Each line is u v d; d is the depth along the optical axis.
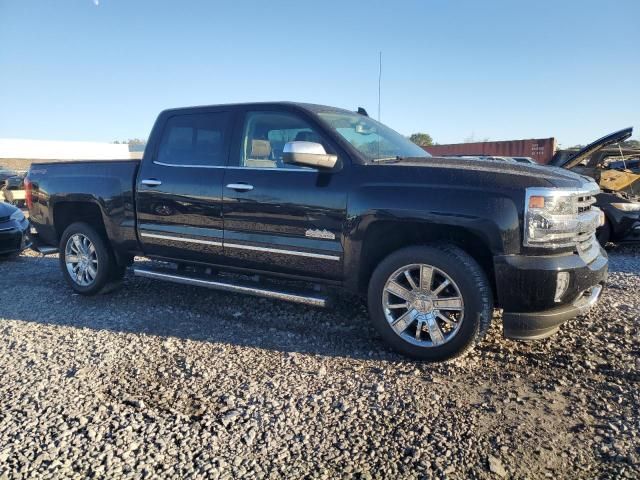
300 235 4.13
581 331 4.28
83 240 5.61
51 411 3.14
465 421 2.97
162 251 5.00
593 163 9.73
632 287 5.71
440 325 3.86
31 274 6.88
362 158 4.01
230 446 2.76
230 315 4.88
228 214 4.46
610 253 8.35
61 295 5.73
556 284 3.37
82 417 3.05
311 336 4.32
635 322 4.45
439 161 4.07
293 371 3.65
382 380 3.49
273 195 4.21
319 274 4.14
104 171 5.32
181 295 5.57
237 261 4.55
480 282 3.54
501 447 2.72
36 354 4.03
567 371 3.59
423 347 3.73
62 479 2.51
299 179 4.13
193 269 5.11
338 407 3.14
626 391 3.29
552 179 3.51
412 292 3.76
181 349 4.07
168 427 2.94
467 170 3.65
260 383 3.47
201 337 4.32
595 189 3.95
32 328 4.63
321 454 2.68
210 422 2.99
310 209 4.04
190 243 4.75
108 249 5.45
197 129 4.80
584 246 3.72
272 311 4.96
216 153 4.65
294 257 4.20
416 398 3.24
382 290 3.85
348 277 4.00
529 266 3.36
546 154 23.20
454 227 3.65
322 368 3.69
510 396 3.26
